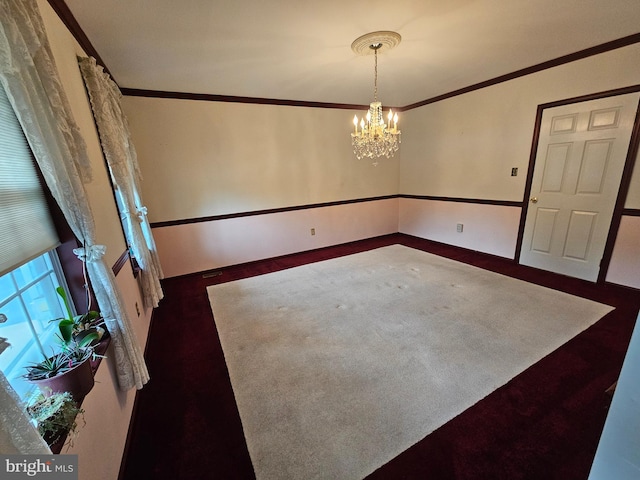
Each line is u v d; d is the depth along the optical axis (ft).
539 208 10.50
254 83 10.13
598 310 7.75
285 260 13.51
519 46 8.04
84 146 3.90
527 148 10.53
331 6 5.65
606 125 8.47
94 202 5.10
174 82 9.57
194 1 5.27
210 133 11.38
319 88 11.19
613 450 1.99
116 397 4.29
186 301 9.53
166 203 11.12
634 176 8.19
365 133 9.02
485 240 12.67
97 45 6.61
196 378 5.88
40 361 3.41
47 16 4.30
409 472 3.91
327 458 4.13
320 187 14.40
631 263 8.57
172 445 4.43
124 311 4.38
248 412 4.98
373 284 10.10
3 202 2.84
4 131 3.01
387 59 8.47
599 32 7.31
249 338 7.18
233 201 12.37
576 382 5.33
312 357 6.33
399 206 17.26
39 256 3.49
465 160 12.90
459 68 9.66
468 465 3.97
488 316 7.64
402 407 4.92
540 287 9.30
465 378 5.51
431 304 8.44
